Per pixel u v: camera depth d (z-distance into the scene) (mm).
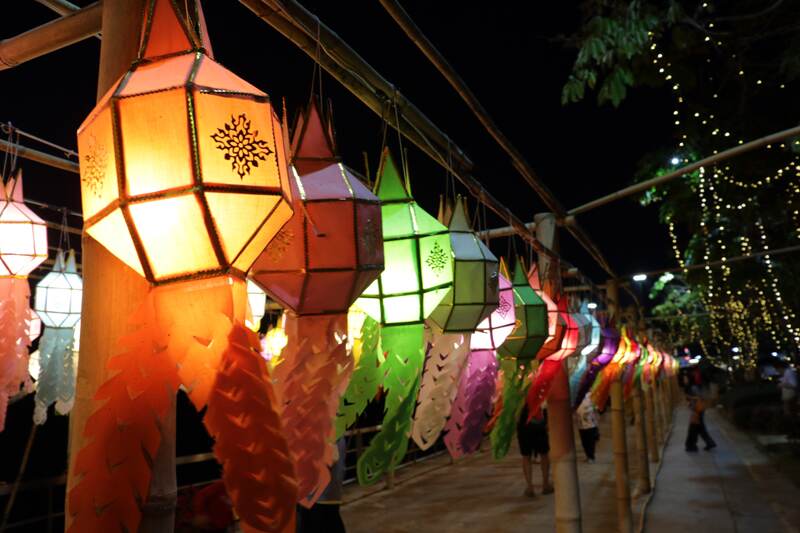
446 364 2684
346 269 1915
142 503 1243
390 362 2346
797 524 8992
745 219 11312
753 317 22781
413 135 3254
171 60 1457
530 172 4828
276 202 1413
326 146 2145
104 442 1254
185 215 1324
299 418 1738
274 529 1235
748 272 11758
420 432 2564
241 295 1383
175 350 1310
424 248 2484
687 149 9609
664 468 14656
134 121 1332
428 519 9211
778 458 14141
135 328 1342
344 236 1936
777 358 25312
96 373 1458
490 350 3160
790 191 10195
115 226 1355
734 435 20875
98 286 1501
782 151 9094
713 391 32000
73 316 3924
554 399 5504
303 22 2303
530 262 5012
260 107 1427
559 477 5441
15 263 3076
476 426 2840
